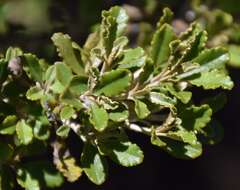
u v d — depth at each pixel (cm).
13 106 36
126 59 35
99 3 48
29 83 37
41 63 39
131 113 35
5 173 37
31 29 50
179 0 49
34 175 38
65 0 49
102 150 34
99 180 34
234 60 47
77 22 49
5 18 51
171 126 34
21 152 38
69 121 35
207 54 35
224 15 48
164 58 37
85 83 34
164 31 37
